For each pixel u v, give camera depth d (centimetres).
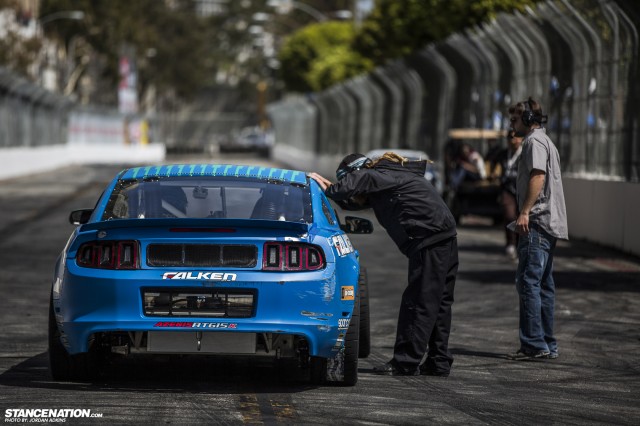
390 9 12431
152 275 2031
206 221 2031
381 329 3009
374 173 2291
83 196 9556
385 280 4116
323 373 2178
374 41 12875
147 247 2050
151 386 2159
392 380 2288
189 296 2039
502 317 3238
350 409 1970
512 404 2052
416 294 2325
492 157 5059
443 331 2352
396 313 3306
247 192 2288
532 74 6981
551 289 2616
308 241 2077
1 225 6569
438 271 2316
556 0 5844
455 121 8869
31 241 5578
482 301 3553
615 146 5569
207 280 2027
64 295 2073
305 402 2027
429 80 9756
